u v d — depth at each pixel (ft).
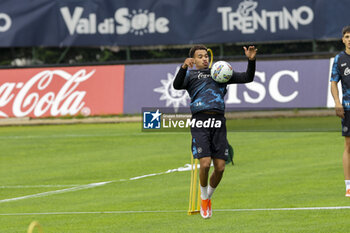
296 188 115.03
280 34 237.04
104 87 222.28
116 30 242.37
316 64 212.84
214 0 238.07
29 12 241.76
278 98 211.20
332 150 151.84
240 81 83.15
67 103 221.87
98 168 147.43
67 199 117.80
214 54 245.86
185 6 239.30
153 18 240.73
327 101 208.54
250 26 237.86
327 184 116.67
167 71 219.20
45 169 150.00
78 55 256.93
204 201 84.12
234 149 160.35
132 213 102.94
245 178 126.82
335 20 233.14
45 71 226.38
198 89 81.97
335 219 91.20
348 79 99.09
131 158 156.97
